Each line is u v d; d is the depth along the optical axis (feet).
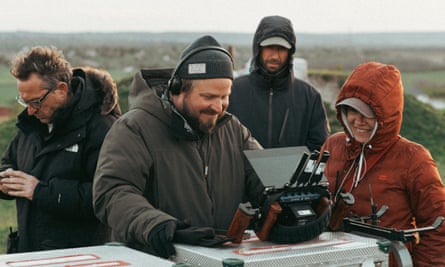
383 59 287.69
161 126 9.11
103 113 11.71
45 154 11.85
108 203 8.67
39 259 7.47
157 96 9.22
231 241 7.97
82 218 11.79
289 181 8.23
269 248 7.86
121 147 8.89
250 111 15.52
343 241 8.25
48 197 11.55
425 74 225.97
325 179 8.67
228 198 9.52
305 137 15.74
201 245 7.86
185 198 9.14
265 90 15.58
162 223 8.00
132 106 9.37
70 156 11.66
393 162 10.40
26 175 11.80
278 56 15.37
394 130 10.25
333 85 55.57
